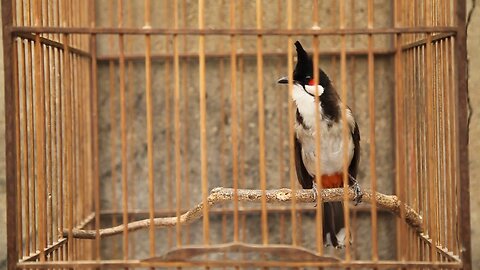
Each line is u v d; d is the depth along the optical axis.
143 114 8.39
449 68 5.62
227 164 8.38
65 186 7.13
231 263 4.97
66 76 5.45
